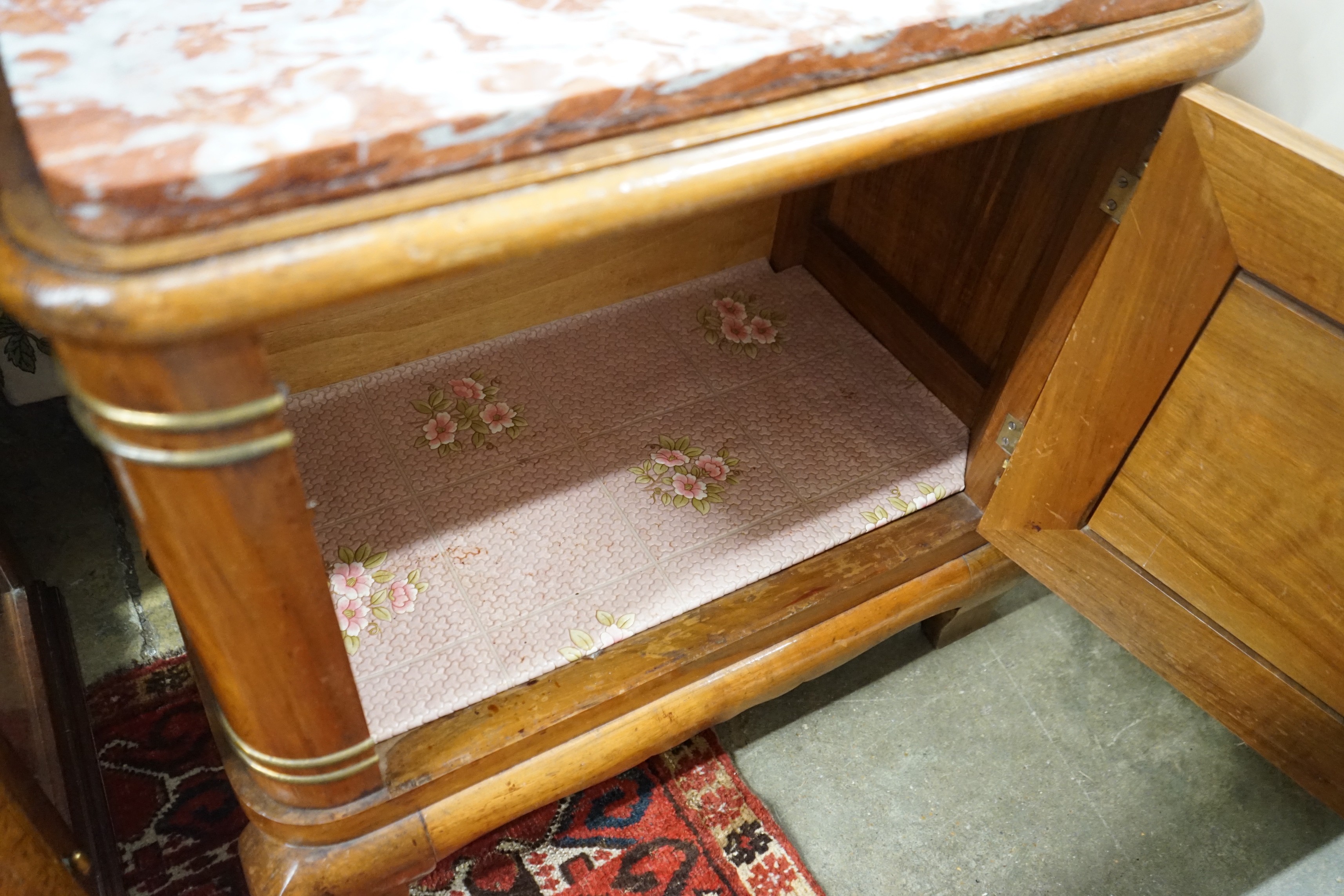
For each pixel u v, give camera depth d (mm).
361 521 940
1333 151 602
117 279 385
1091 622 1177
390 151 432
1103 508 858
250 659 585
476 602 886
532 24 521
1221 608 800
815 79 545
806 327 1193
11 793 665
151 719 1008
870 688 1134
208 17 499
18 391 1193
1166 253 712
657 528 961
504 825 874
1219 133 645
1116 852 1018
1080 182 790
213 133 409
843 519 983
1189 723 1134
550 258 1081
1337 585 697
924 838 1011
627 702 860
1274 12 775
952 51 587
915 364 1133
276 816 741
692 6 555
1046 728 1114
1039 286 883
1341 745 763
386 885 816
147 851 916
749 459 1034
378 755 735
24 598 977
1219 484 750
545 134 473
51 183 375
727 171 507
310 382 1033
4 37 467
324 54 476
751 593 920
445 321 1067
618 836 974
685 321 1181
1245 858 1024
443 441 1015
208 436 455
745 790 1018
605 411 1067
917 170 1028
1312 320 641
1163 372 753
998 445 967
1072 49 616
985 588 1045
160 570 552
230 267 401
